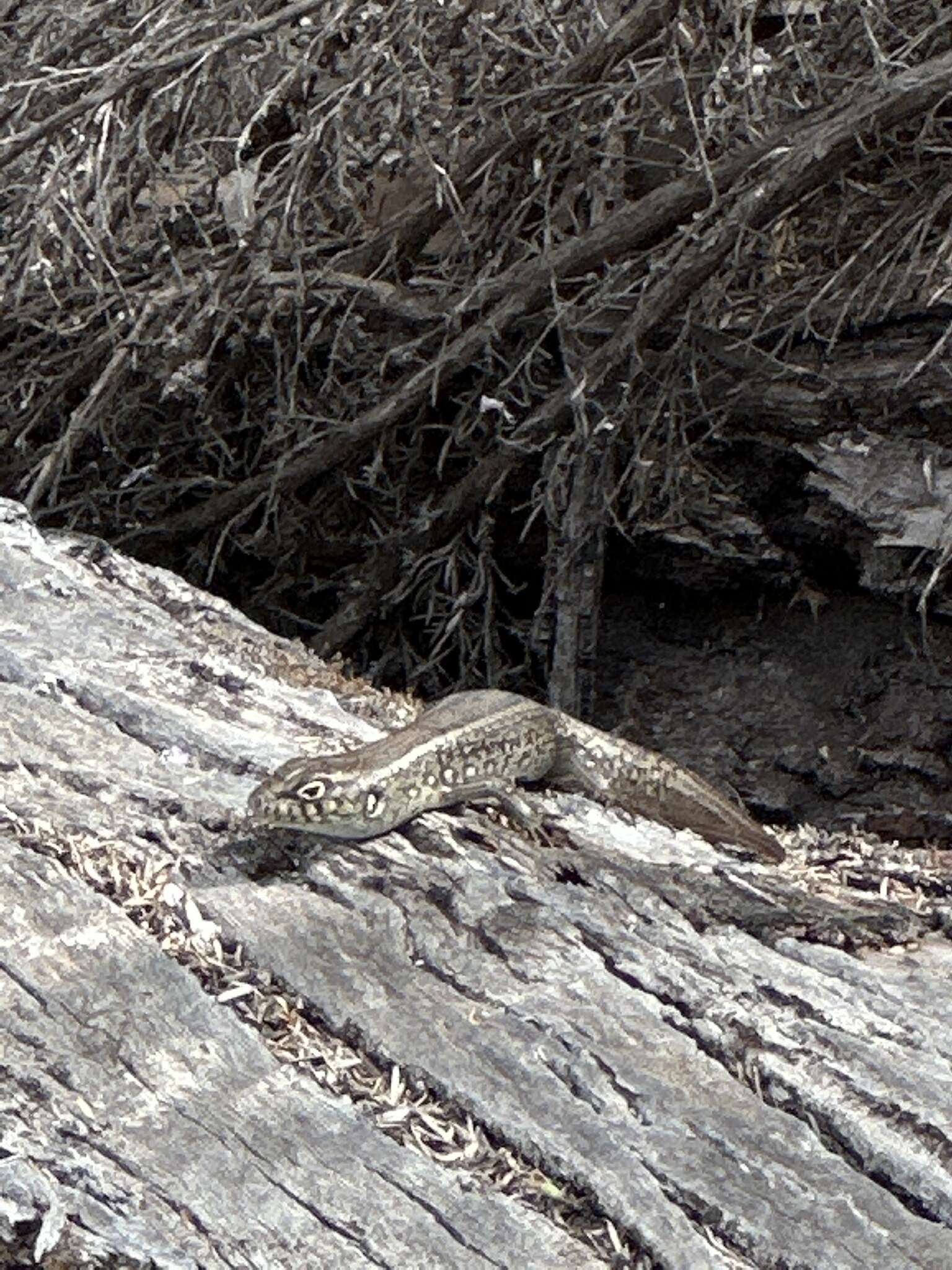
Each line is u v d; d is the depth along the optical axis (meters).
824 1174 3.94
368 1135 3.94
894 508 7.13
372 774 4.69
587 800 5.19
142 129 6.78
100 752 5.09
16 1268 3.57
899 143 7.17
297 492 8.17
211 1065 4.07
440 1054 4.14
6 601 5.82
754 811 7.37
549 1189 3.89
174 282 7.54
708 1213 3.85
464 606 7.58
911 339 7.19
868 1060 4.20
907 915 4.80
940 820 7.16
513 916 4.55
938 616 7.35
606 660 7.81
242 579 8.27
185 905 4.48
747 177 7.16
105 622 5.82
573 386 7.05
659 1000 4.36
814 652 7.57
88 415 7.25
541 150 7.66
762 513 7.57
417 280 7.52
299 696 5.67
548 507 7.21
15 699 5.27
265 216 7.20
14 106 7.09
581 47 7.51
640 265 7.41
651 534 7.62
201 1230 3.67
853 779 7.29
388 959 4.40
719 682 7.64
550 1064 4.14
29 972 4.21
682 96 7.63
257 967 4.36
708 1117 4.04
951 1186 3.91
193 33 6.91
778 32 7.88
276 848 4.72
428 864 4.70
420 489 8.09
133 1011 4.16
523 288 7.18
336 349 7.28
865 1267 3.74
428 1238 3.71
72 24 7.81
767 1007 4.35
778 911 4.72
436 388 7.14
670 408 7.13
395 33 7.01
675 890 4.74
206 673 5.65
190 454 8.24
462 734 4.93
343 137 6.99
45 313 7.83
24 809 4.73
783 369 7.15
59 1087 3.94
